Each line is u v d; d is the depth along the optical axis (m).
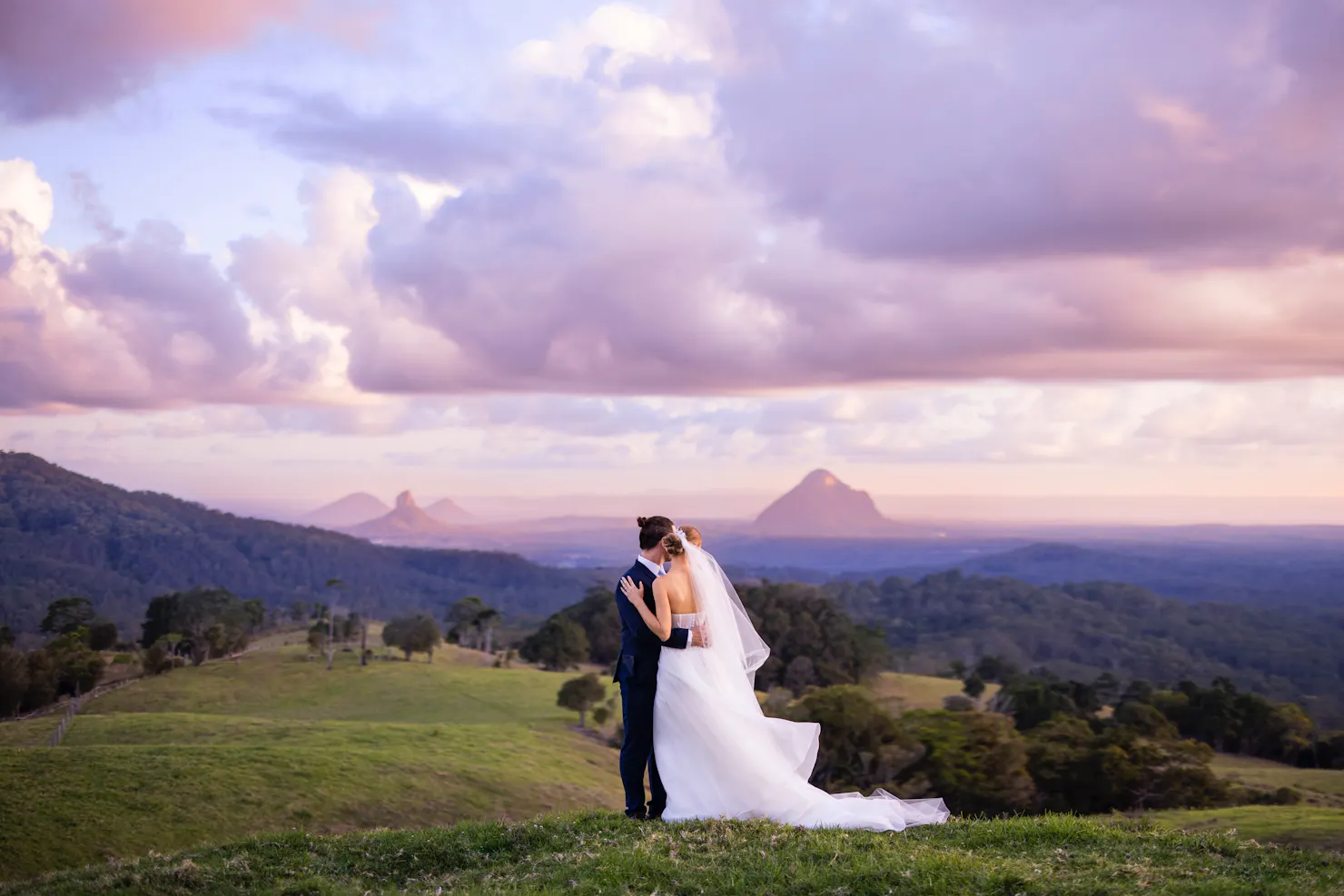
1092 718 86.12
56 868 30.55
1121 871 7.59
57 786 37.03
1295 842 35.72
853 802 9.90
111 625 158.88
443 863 9.35
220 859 9.58
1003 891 7.15
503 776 51.22
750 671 10.50
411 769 48.59
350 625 143.25
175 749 45.06
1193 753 62.97
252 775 42.28
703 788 9.73
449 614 163.00
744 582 143.12
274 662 116.38
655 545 10.06
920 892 7.17
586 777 56.91
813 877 7.54
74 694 106.50
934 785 55.69
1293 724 98.31
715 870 7.88
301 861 9.42
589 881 7.81
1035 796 58.31
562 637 129.88
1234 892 6.95
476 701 93.06
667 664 9.94
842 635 131.62
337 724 66.00
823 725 58.44
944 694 125.50
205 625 141.00
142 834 34.28
